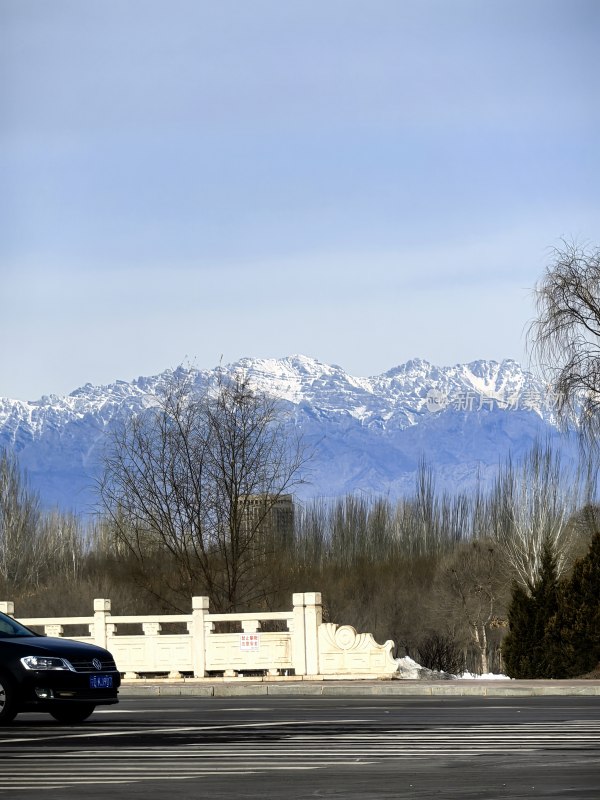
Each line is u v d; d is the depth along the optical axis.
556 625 92.12
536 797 31.91
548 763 38.47
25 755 43.34
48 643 57.34
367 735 48.12
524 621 94.00
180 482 144.00
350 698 72.75
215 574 144.12
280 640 88.88
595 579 91.62
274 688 79.69
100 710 65.25
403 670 91.62
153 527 144.50
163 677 94.00
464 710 60.19
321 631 87.81
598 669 90.62
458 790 33.31
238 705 67.38
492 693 74.44
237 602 145.12
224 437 144.50
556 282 112.31
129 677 91.81
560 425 112.50
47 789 34.84
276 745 45.16
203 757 41.88
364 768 38.25
